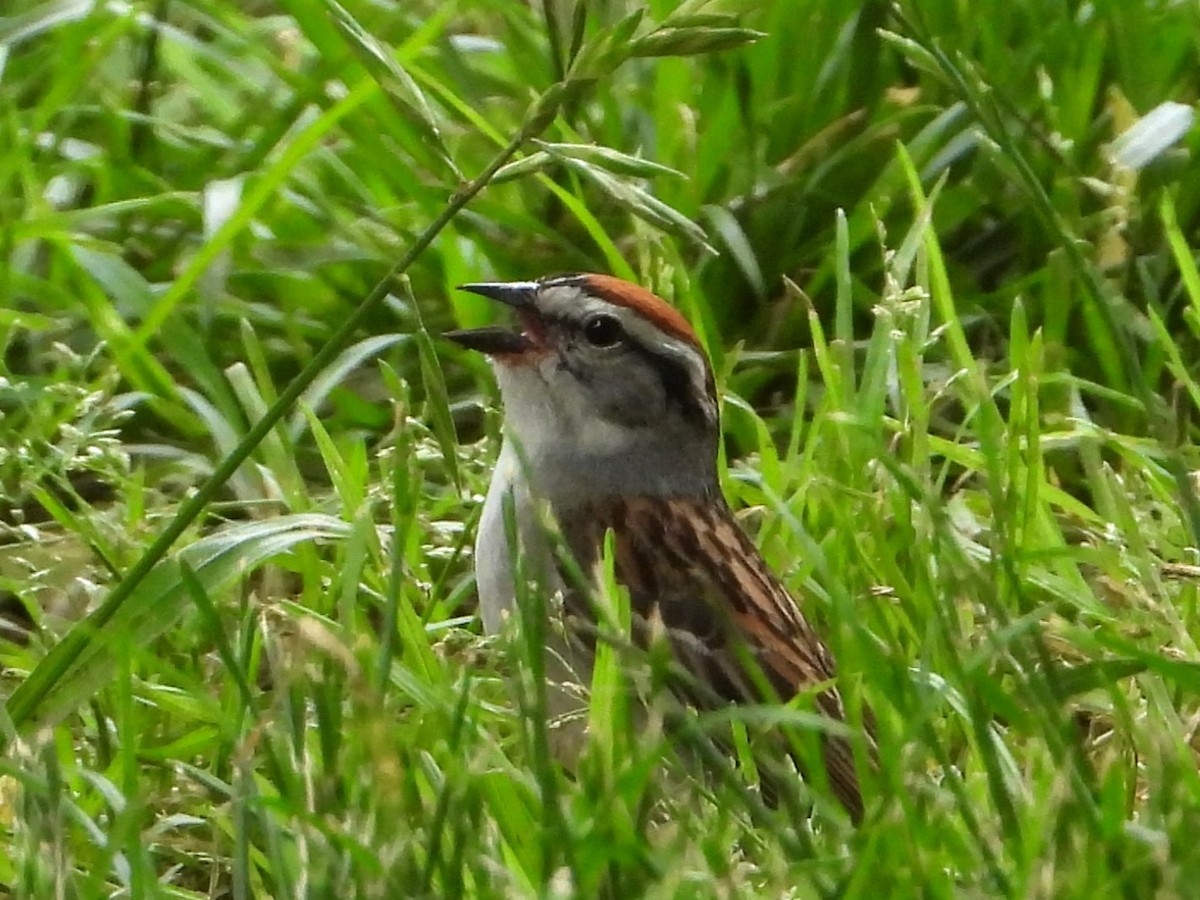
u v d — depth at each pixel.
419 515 10.52
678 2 12.46
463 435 12.27
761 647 9.52
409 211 12.68
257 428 8.22
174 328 11.66
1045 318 11.86
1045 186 12.55
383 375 11.83
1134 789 8.02
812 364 12.08
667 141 12.64
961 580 7.91
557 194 12.25
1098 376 12.00
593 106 13.24
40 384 11.32
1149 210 12.43
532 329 9.98
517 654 7.25
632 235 12.50
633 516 9.77
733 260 12.45
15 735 7.65
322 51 12.65
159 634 8.84
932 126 12.51
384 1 13.73
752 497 10.82
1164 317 11.76
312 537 9.14
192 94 13.92
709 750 7.29
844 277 10.78
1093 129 12.73
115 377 11.02
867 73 13.02
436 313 12.53
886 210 12.25
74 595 10.28
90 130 13.46
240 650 8.16
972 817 7.14
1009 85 12.85
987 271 12.77
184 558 8.07
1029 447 9.88
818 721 7.35
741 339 11.98
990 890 7.04
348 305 12.60
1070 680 8.10
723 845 7.03
